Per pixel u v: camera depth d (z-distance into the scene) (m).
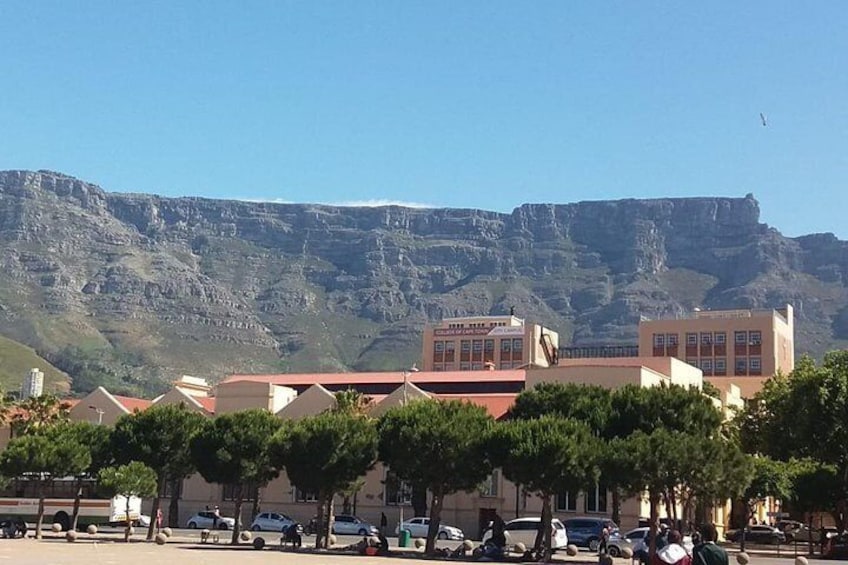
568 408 67.31
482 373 105.12
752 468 53.94
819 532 80.75
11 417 98.38
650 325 167.75
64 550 52.69
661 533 50.56
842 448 74.62
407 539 66.31
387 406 89.50
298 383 111.25
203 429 67.19
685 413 63.47
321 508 61.56
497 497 82.81
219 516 88.00
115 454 70.88
